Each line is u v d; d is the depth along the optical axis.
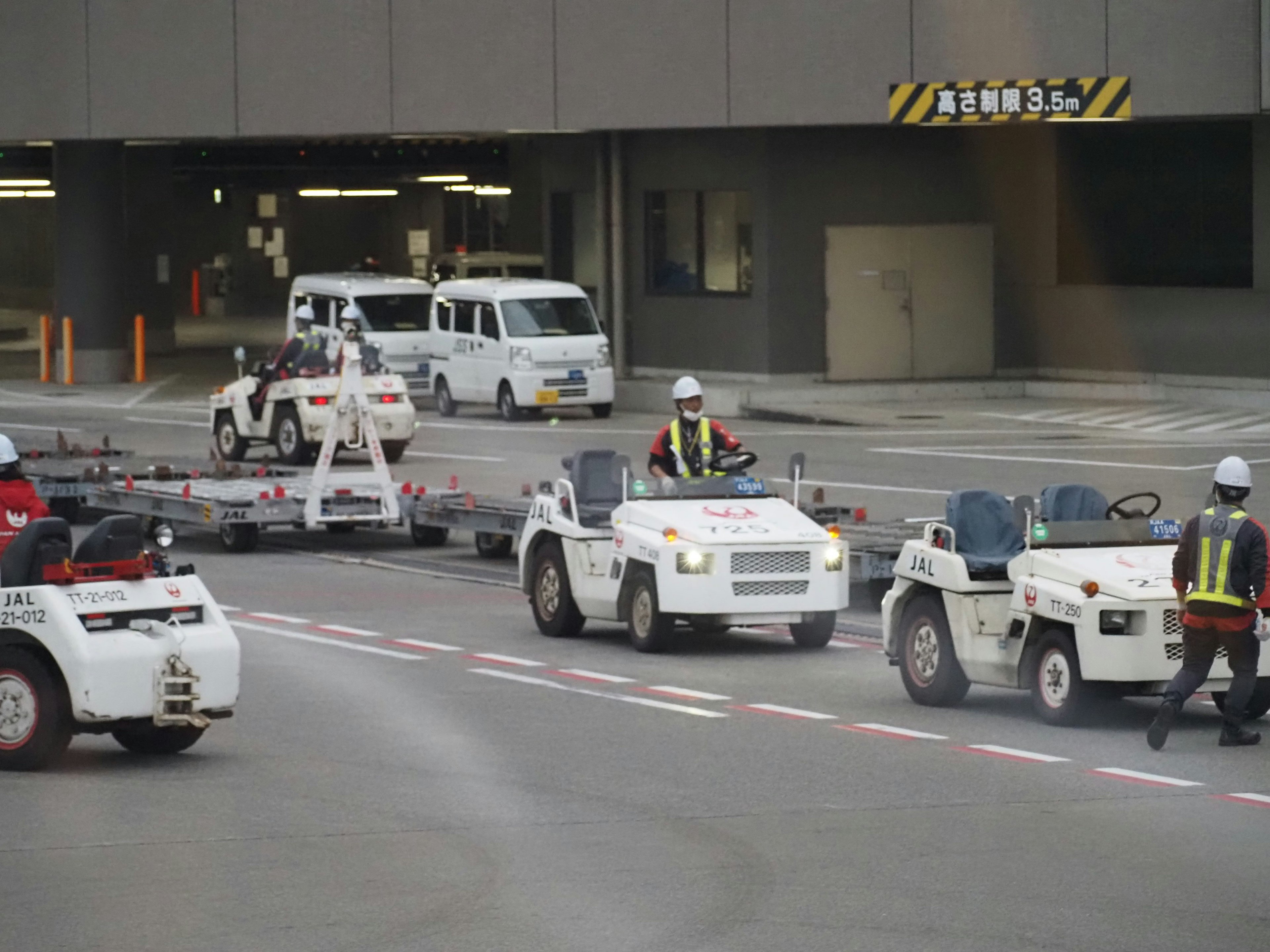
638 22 138.62
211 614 48.53
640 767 47.53
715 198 146.88
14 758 47.03
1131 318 141.75
